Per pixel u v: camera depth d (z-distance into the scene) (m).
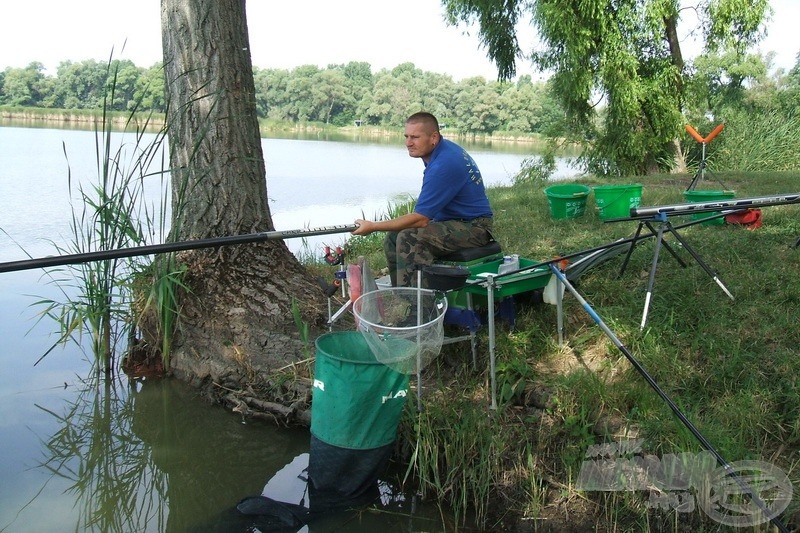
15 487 4.42
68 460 4.73
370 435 4.09
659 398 4.26
